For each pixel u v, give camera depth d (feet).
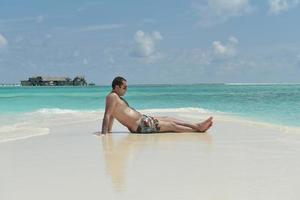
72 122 24.14
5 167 10.59
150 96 75.97
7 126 21.24
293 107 40.04
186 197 7.59
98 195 7.81
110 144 14.90
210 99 61.67
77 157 12.06
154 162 11.14
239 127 21.11
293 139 16.21
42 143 15.16
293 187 8.27
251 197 7.55
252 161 11.19
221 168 10.22
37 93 93.04
